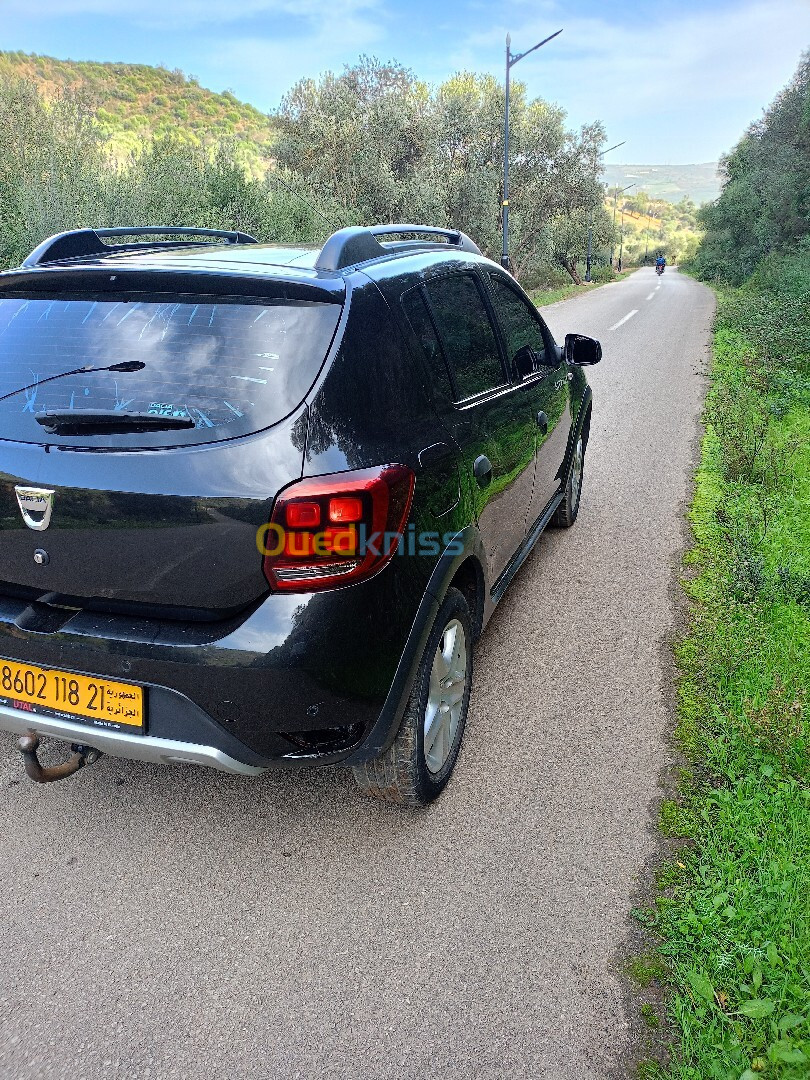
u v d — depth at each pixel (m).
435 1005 2.13
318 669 2.15
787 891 2.38
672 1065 1.95
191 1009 2.11
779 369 10.83
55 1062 1.96
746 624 4.13
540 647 4.04
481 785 3.01
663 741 3.27
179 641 2.14
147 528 2.13
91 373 2.26
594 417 9.16
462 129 33.38
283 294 2.31
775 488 6.45
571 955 2.28
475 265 3.57
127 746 2.25
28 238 12.89
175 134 19.44
